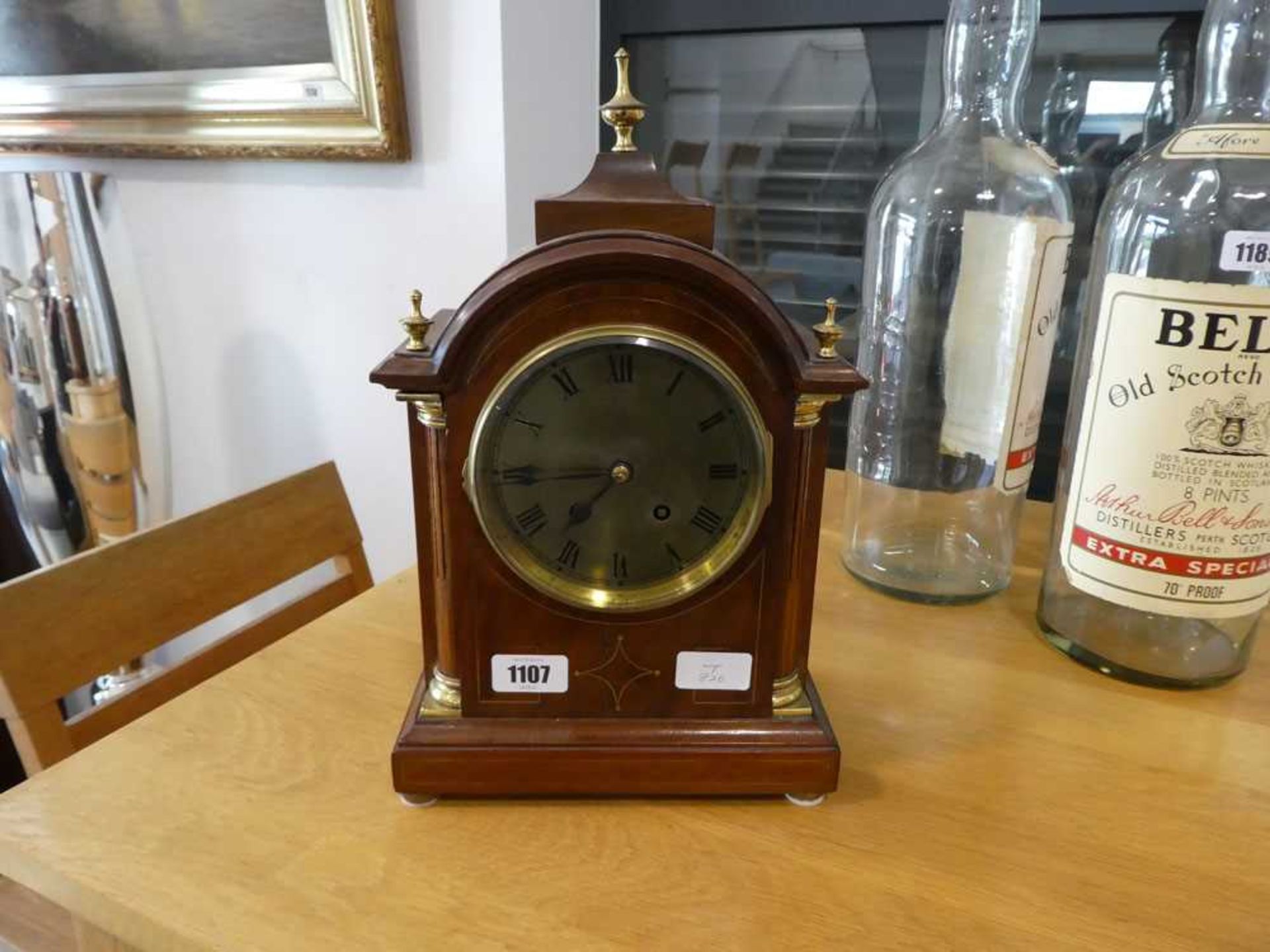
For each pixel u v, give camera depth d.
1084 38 0.81
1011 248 0.58
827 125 0.95
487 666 0.43
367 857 0.39
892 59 0.90
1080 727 0.48
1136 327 0.47
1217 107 0.50
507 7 0.83
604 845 0.40
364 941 0.34
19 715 0.55
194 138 1.02
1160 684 0.51
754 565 0.42
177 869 0.37
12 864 0.38
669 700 0.44
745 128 0.98
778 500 0.41
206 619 0.68
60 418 1.03
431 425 0.40
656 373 0.39
